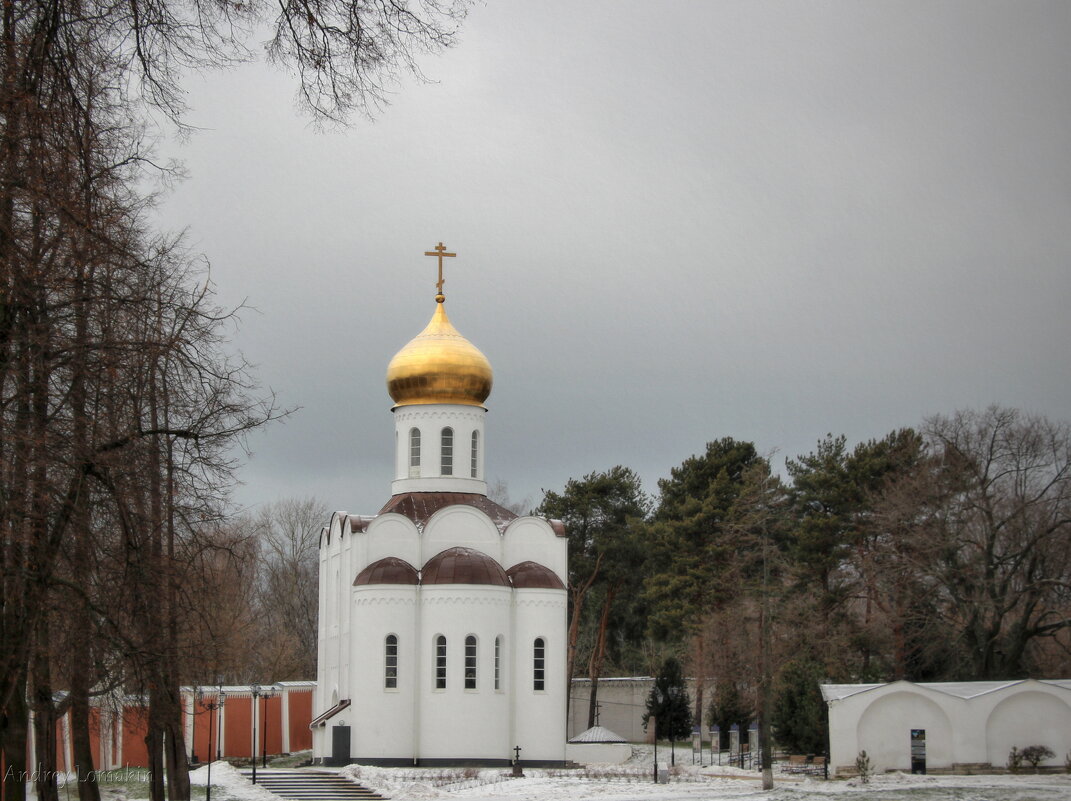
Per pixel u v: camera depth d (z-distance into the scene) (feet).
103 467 75.51
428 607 197.98
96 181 73.15
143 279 79.25
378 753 193.36
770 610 165.37
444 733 193.98
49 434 71.77
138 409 80.38
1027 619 197.57
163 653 85.92
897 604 225.15
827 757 178.60
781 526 251.80
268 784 173.78
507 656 199.62
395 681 196.24
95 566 79.30
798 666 211.82
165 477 85.97
